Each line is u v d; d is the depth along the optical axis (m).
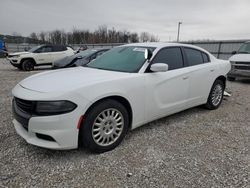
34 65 14.27
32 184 2.43
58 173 2.63
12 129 3.80
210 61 4.96
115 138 3.24
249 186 2.46
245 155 3.12
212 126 4.18
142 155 3.06
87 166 2.78
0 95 6.27
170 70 3.96
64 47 15.45
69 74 3.40
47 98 2.68
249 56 9.36
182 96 4.19
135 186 2.44
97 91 2.92
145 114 3.58
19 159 2.90
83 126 2.90
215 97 5.16
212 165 2.86
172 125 4.16
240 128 4.11
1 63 20.45
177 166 2.82
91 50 10.20
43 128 2.70
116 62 3.96
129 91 3.27
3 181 2.46
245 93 7.27
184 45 4.46
